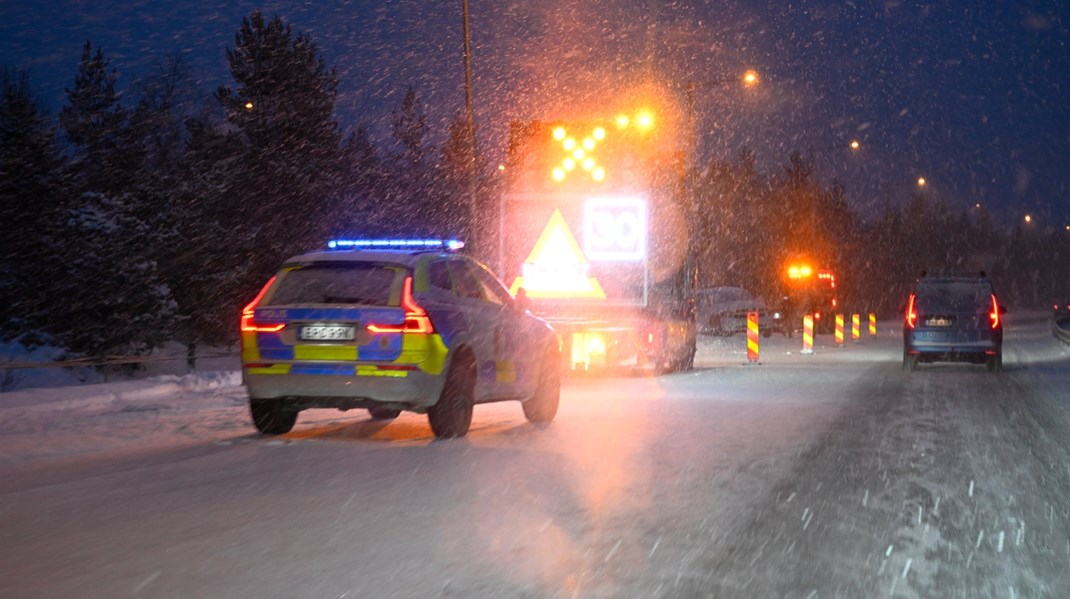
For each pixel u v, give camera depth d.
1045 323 77.81
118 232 28.08
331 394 11.63
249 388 11.91
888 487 9.39
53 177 27.86
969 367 27.22
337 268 12.05
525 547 6.92
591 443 12.02
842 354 34.75
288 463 10.41
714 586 6.07
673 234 22.30
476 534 7.28
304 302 11.85
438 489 8.98
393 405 11.75
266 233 40.25
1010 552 7.06
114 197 30.39
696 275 26.69
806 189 76.25
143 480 9.43
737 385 20.98
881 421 14.52
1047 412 15.93
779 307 53.72
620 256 21.48
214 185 38.31
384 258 11.98
